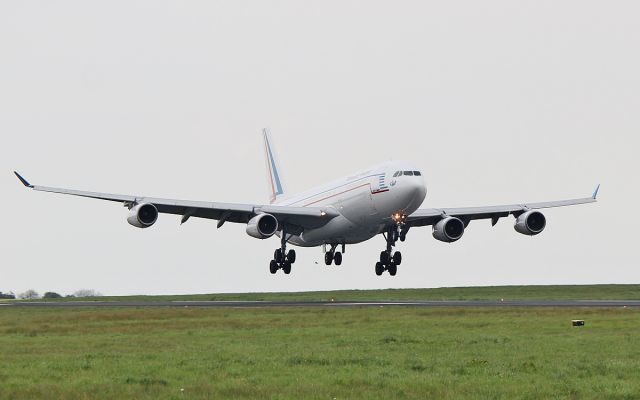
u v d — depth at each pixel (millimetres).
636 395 76750
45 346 120688
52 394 79125
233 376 88562
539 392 78750
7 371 93062
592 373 89250
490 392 79125
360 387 81625
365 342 119188
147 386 82438
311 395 78062
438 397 77062
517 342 117312
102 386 82562
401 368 93688
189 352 109875
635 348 108812
